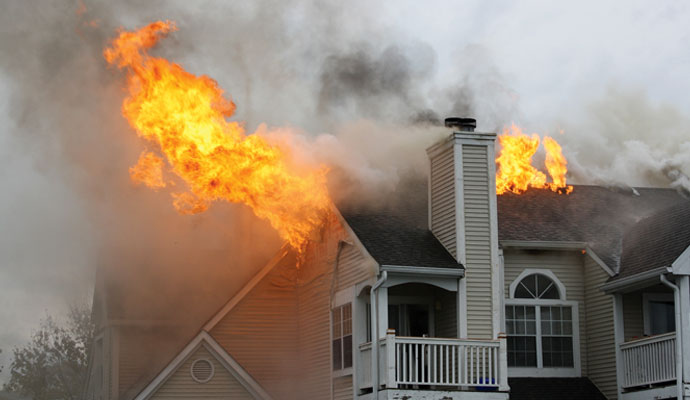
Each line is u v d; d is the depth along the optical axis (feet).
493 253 65.98
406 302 67.82
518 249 71.15
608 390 68.28
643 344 64.80
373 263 63.31
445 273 63.93
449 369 64.39
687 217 66.18
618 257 69.77
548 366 70.33
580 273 72.43
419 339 61.31
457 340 61.87
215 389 72.33
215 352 72.74
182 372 71.97
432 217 69.36
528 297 71.20
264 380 78.38
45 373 125.29
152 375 73.10
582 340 71.20
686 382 59.41
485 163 67.51
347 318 69.31
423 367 60.90
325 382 72.95
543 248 70.90
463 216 66.18
